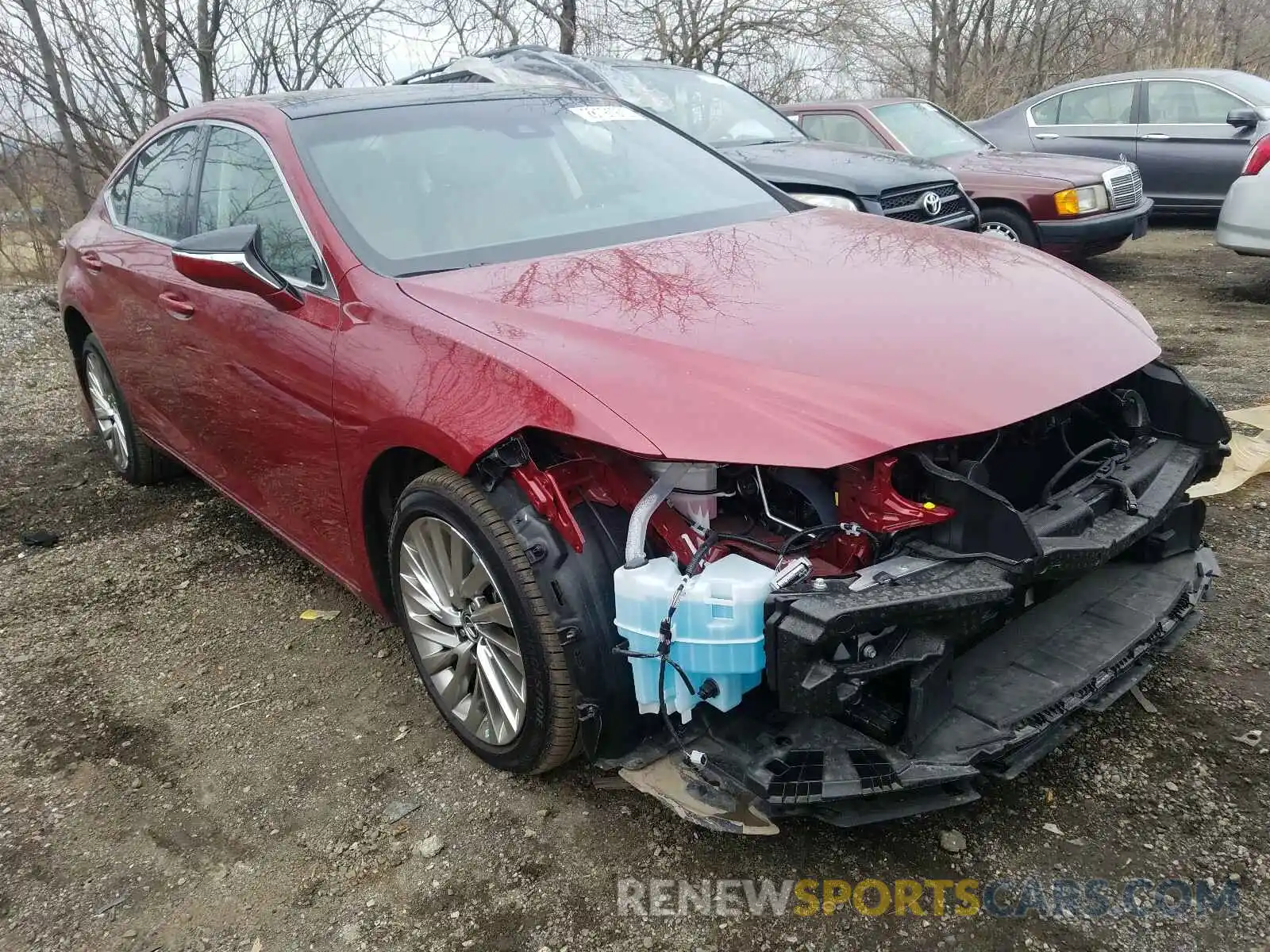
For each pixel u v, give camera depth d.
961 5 20.22
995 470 2.36
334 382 2.83
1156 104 10.47
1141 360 2.59
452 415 2.42
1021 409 2.23
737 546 2.18
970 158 8.94
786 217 3.55
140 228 4.26
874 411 2.15
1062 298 2.78
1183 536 2.81
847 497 2.17
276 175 3.26
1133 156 10.56
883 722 2.09
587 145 3.69
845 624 1.94
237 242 2.89
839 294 2.68
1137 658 2.45
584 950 2.17
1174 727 2.70
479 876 2.38
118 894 2.42
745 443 2.07
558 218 3.29
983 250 3.17
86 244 4.68
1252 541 3.67
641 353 2.33
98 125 12.69
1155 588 2.67
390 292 2.79
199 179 3.82
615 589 2.18
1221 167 10.14
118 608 3.84
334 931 2.27
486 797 2.64
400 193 3.18
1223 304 7.53
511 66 8.43
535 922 2.24
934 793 2.16
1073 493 2.40
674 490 2.20
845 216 3.63
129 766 2.89
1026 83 20.23
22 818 2.71
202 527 4.56
